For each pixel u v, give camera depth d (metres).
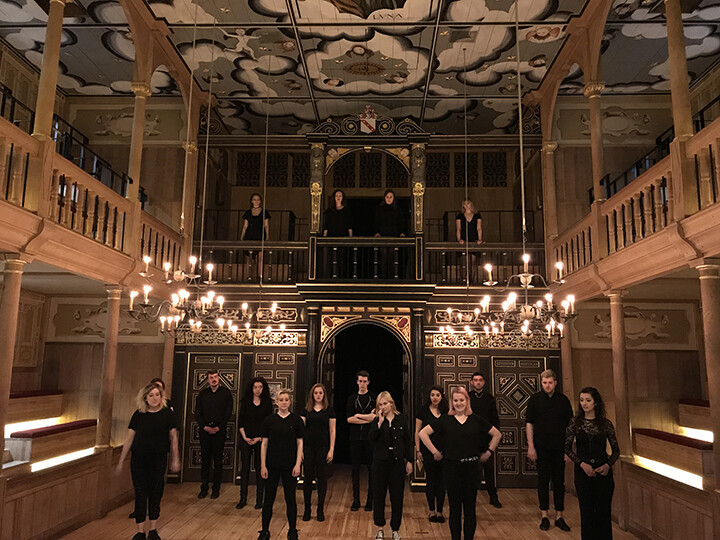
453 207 13.47
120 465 6.25
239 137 11.37
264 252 11.16
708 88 10.69
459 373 10.32
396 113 12.39
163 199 11.46
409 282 10.05
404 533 7.12
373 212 13.86
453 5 8.36
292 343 10.45
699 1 8.23
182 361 10.55
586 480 5.66
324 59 10.09
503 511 8.31
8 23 9.02
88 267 7.25
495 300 10.49
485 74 10.57
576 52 9.27
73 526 7.21
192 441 10.35
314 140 10.62
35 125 6.04
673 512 6.37
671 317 10.77
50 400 10.35
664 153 11.28
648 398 10.54
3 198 5.23
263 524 6.45
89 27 9.12
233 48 9.73
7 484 5.92
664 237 6.02
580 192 11.20
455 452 5.93
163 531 7.12
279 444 6.49
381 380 12.44
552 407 7.39
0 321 5.77
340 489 9.69
